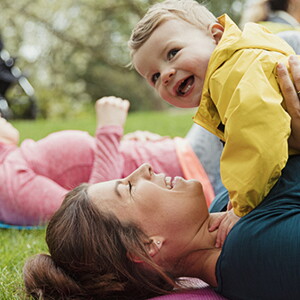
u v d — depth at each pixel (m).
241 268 1.84
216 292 2.00
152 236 1.96
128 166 3.21
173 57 2.28
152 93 19.03
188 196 2.01
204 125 2.21
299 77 2.00
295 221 1.81
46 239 2.08
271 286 1.80
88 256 1.97
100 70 18.52
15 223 3.31
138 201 1.98
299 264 1.74
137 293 2.04
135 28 2.39
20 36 17.05
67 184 3.36
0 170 3.35
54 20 17.52
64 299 2.03
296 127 2.02
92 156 3.34
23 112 11.93
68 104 17.73
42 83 17.81
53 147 3.38
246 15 3.70
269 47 2.10
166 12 2.33
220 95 2.04
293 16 3.49
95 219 1.98
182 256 2.01
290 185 1.95
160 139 3.43
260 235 1.82
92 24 17.98
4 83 9.62
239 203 1.90
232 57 2.06
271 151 1.85
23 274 2.14
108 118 3.17
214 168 3.22
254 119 1.87
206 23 2.32
